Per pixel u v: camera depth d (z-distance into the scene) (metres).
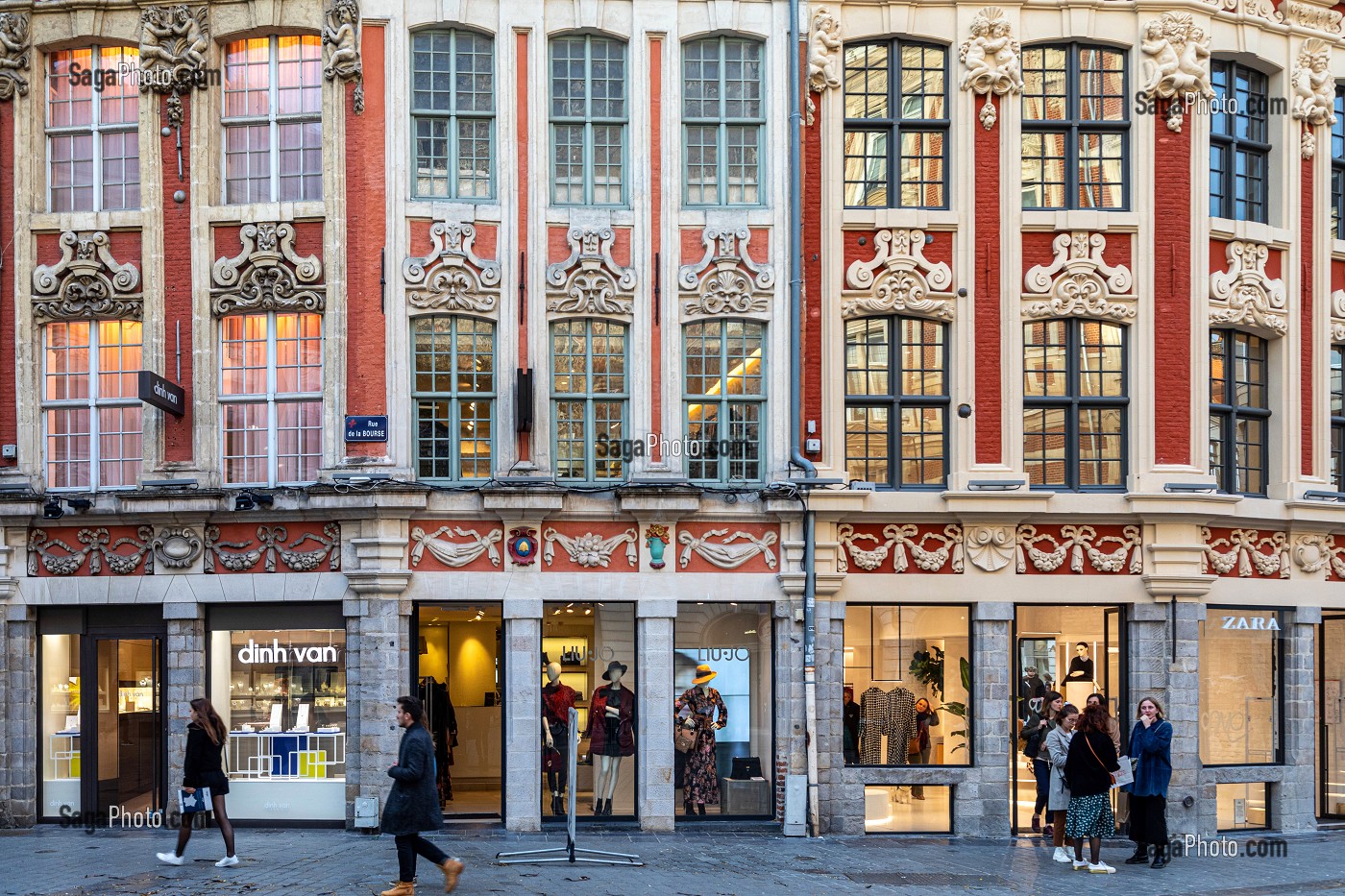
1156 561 19.17
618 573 18.77
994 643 19.09
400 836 13.09
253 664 18.88
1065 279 19.44
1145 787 16.44
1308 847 18.73
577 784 18.86
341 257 18.72
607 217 19.09
